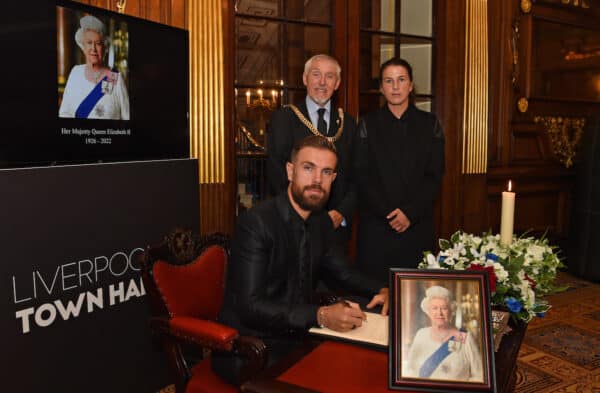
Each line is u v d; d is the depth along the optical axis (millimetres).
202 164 3555
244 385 1463
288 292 1943
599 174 4875
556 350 3391
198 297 2082
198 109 3500
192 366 2152
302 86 4137
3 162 2270
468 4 4613
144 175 2688
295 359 1597
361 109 4371
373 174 3385
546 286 1955
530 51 5246
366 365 1561
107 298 2531
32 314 2207
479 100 4762
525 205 5527
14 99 2291
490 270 1770
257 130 3969
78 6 2531
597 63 5793
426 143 3400
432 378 1430
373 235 3410
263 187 4016
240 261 1848
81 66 2564
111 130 2748
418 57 4574
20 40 2295
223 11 3561
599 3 5684
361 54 4328
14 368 2156
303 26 4109
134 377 2703
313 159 1781
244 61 3877
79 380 2424
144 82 2916
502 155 5160
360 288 2094
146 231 2715
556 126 5551
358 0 4234
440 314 1534
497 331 1705
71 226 2346
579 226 5078
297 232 1928
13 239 2127
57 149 2490
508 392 1702
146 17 3264
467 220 4844
